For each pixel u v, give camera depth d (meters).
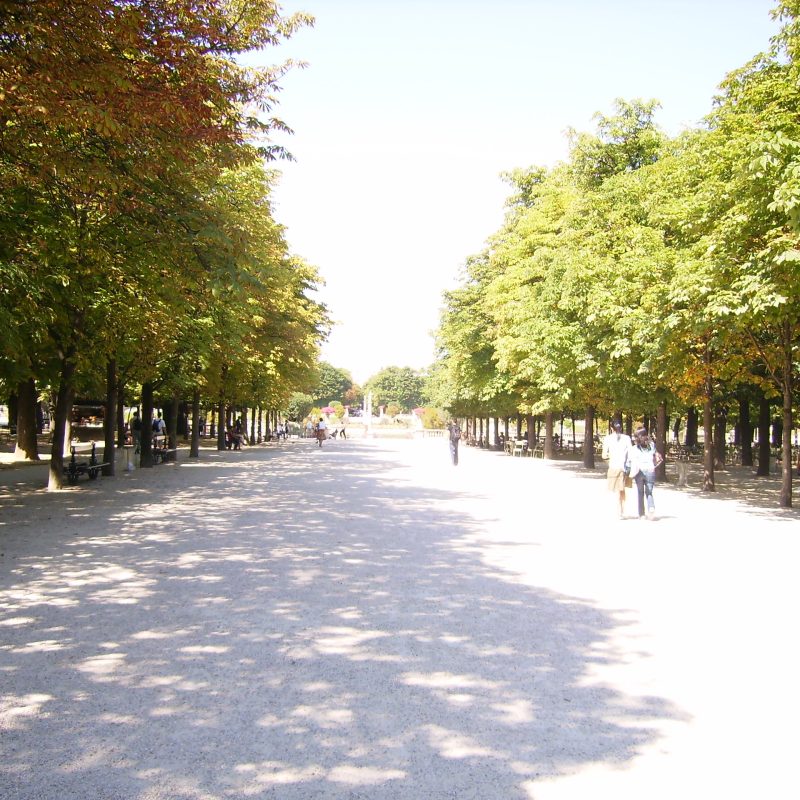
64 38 8.03
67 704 4.74
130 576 8.50
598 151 24.62
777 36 14.98
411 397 150.00
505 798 3.62
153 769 3.88
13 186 12.02
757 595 7.91
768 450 27.22
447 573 8.94
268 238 21.17
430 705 4.79
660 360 19.20
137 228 12.62
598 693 5.04
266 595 7.67
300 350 35.56
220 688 5.04
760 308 13.26
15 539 10.88
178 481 20.61
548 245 27.86
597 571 9.16
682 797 3.64
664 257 17.11
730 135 15.31
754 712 4.73
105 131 8.45
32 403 27.55
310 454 38.62
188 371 26.05
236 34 10.03
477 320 40.69
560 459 38.25
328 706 4.75
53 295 14.42
